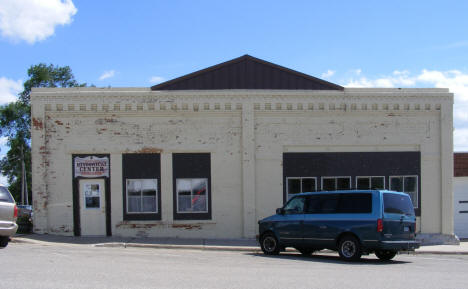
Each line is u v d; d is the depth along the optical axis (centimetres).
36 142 1934
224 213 1983
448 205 2055
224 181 1989
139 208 1966
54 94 1947
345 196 1484
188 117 1989
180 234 1964
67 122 1958
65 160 1950
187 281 980
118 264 1209
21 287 870
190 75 2012
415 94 2055
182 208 1977
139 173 1967
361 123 2044
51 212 1934
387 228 1410
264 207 1992
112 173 1959
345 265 1322
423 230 2053
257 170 1998
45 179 1934
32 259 1244
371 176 2039
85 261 1245
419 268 1287
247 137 1991
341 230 1455
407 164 2058
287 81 2036
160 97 1981
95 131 1961
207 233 1972
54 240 1805
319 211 1517
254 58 2033
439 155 2069
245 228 1969
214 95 1992
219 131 1995
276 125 2012
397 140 2050
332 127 2031
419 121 2067
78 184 1948
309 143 2017
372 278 1073
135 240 1861
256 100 2002
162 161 1977
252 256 1543
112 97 1967
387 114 2053
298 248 1603
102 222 1950
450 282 1033
